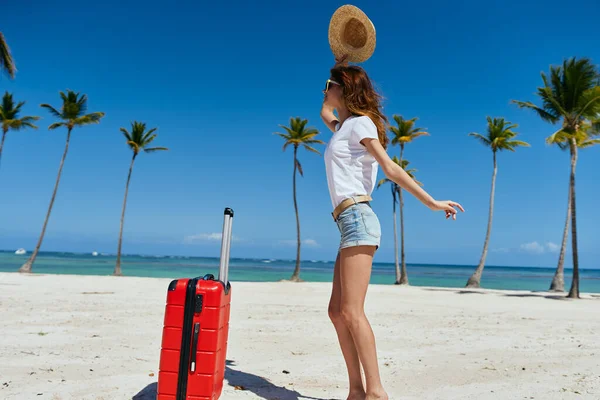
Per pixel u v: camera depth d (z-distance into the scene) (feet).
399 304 39.70
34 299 31.55
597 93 64.23
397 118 101.96
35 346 14.90
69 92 97.91
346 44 10.06
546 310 39.27
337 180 8.59
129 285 54.70
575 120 67.56
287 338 18.39
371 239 8.25
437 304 41.81
